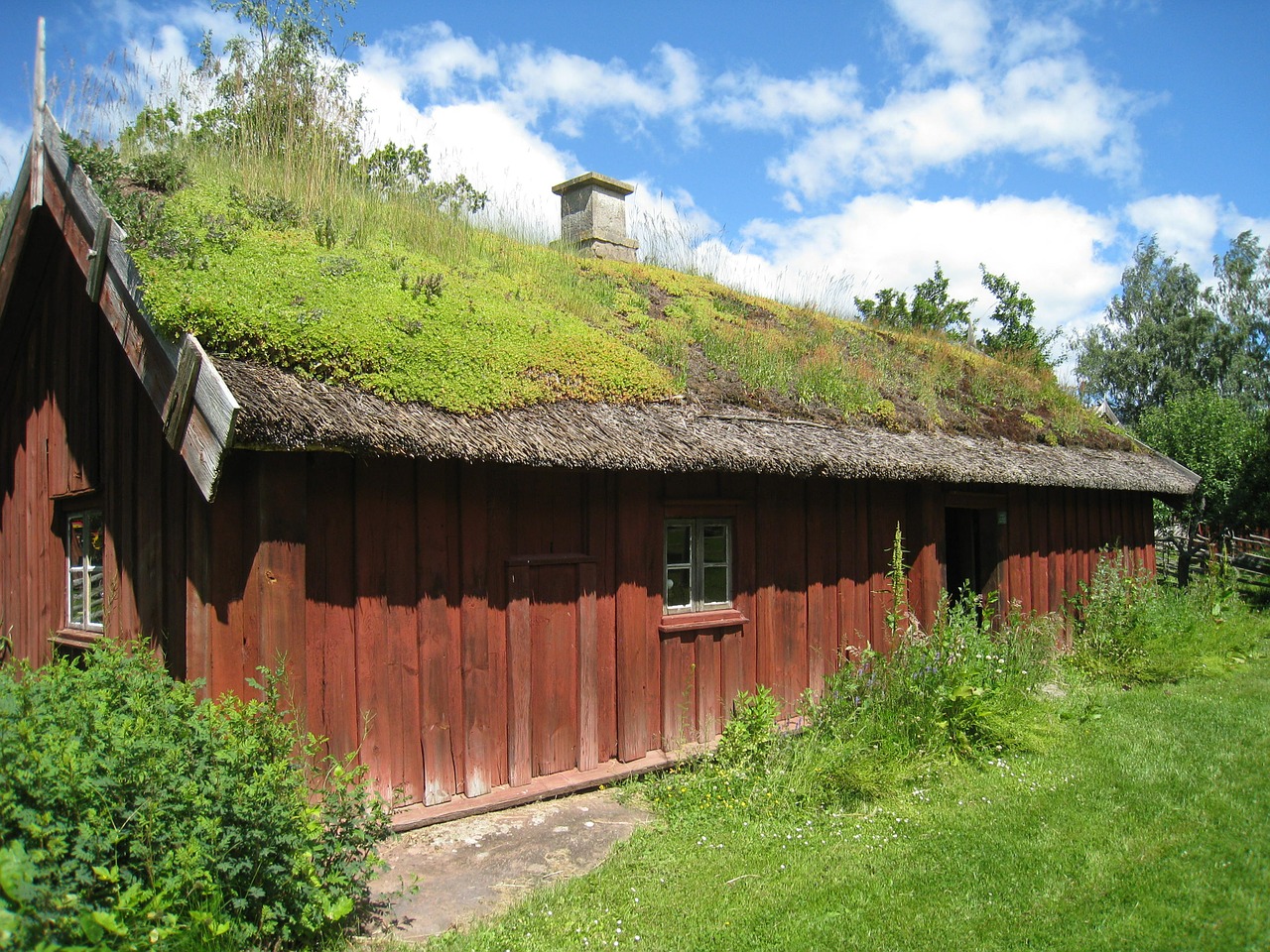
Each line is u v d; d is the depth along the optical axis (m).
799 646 7.06
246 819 3.21
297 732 4.14
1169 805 5.39
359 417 4.34
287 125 7.58
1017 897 4.24
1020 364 13.34
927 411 8.73
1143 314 34.62
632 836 4.82
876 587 7.72
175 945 2.94
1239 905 4.14
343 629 4.64
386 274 5.85
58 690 3.58
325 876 3.57
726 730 5.86
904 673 6.61
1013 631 8.35
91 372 5.92
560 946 3.67
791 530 7.07
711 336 8.15
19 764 2.90
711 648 6.44
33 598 6.60
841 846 4.79
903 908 4.12
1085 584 10.34
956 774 5.90
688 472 6.06
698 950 3.72
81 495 5.96
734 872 4.44
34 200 5.83
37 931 2.65
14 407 7.08
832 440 6.91
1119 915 4.07
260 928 3.24
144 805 3.03
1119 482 9.99
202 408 4.06
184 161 6.43
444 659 5.04
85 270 5.29
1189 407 16.70
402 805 4.80
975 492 9.00
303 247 5.70
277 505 4.30
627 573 5.95
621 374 6.18
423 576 4.97
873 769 5.61
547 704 5.54
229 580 4.36
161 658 4.91
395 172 8.43
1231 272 33.84
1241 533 20.86
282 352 4.46
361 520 4.73
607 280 9.30
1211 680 8.81
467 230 8.44
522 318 6.12
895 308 17.62
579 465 5.10
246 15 7.90
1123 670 8.91
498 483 5.38
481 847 4.66
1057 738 6.65
